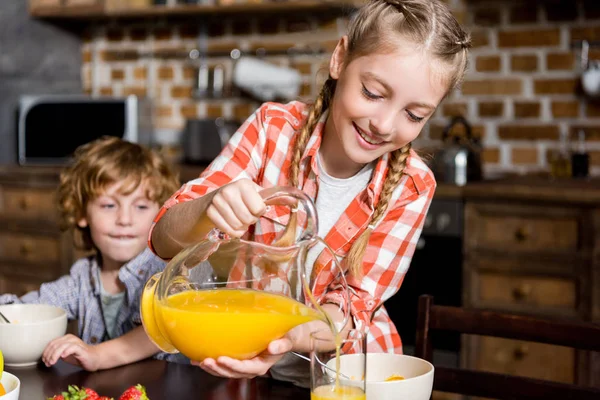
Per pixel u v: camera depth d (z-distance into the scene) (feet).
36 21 11.48
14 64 11.21
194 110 11.30
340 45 3.84
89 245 5.87
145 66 11.55
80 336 5.53
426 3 3.53
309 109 4.32
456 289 8.09
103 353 4.06
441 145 8.80
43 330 4.05
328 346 2.90
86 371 3.99
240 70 10.44
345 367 2.94
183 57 11.28
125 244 5.49
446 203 8.06
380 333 4.65
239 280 3.11
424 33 3.41
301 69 10.56
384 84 3.41
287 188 3.05
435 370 4.17
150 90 11.53
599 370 7.50
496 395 4.03
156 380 3.83
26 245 10.43
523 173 9.45
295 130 4.34
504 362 7.88
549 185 7.82
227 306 3.05
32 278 10.44
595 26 8.98
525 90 9.37
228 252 3.12
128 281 5.13
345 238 4.23
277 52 10.62
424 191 4.28
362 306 4.11
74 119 10.36
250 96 10.87
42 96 10.57
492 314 4.13
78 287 5.52
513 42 9.37
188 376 3.88
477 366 7.98
